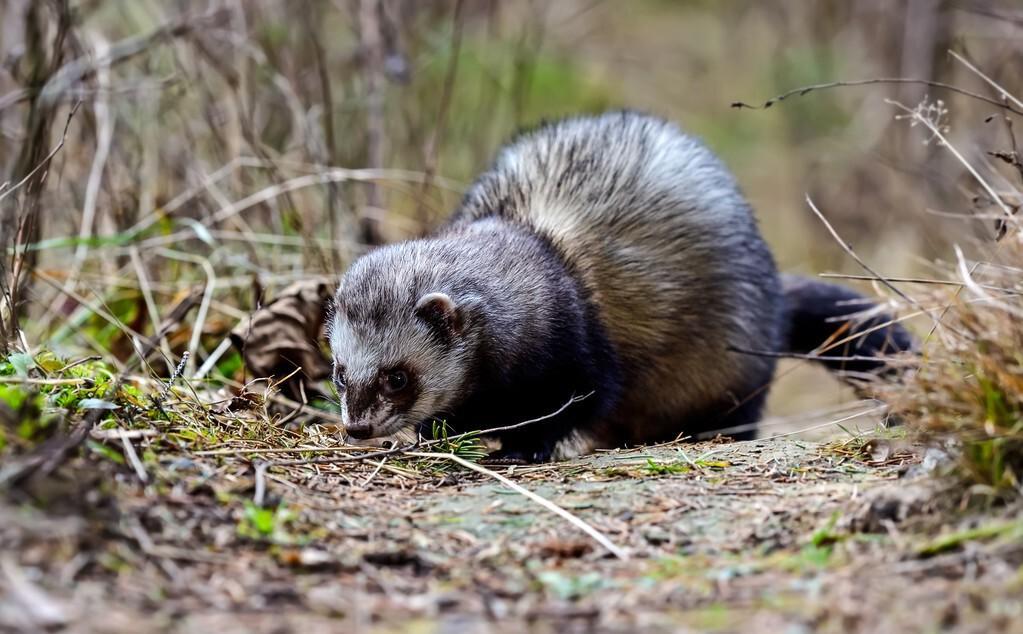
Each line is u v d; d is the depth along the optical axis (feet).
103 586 18.06
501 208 38.37
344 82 52.65
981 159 43.24
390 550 21.18
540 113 80.07
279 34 49.65
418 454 28.19
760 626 17.48
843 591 18.62
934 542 19.89
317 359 37.09
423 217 48.11
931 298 26.43
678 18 98.73
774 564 20.36
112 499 20.36
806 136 76.28
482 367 33.30
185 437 25.67
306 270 42.45
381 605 18.62
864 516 21.62
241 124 44.68
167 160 45.27
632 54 91.35
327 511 23.17
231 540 20.66
